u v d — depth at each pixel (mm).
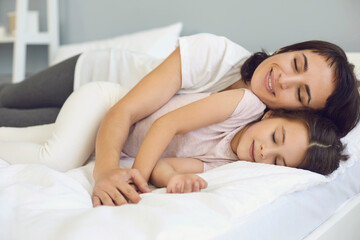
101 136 844
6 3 2564
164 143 835
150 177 826
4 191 559
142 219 503
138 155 822
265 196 632
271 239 614
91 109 980
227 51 1039
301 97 901
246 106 915
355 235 901
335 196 846
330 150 867
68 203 587
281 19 1514
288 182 690
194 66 1021
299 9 1464
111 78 1354
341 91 903
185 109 877
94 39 2242
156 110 986
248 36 1614
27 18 2201
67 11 2328
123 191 678
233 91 924
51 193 590
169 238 465
